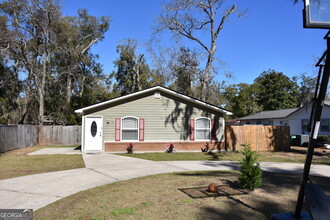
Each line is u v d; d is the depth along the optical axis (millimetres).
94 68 38906
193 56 26734
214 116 17672
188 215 5035
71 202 5824
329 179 8695
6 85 26766
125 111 16422
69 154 15000
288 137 19156
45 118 29141
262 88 46156
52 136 23641
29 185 7438
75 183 7707
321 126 22891
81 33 37312
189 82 31406
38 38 25984
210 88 26844
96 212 5172
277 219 4645
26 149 18391
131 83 42719
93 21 37562
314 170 10438
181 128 17125
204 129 17500
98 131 16125
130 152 15891
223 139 17688
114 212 5137
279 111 31859
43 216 4977
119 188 7051
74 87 33531
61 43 30891
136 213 5113
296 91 46094
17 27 23797
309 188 4312
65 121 28922
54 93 31047
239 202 5848
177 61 27703
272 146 18797
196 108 17422
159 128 16812
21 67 29250
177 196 6258
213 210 5320
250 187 6840
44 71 26922
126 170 9969
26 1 23609
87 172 9500
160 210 5289
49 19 25266
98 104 15820
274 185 7461
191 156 14688
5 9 24703
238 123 38188
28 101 27094
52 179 8258
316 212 4133
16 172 9422
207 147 17234
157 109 16859
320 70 4555
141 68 42625
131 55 42156
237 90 41156
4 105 30938
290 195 6449
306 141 21969
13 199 6078
